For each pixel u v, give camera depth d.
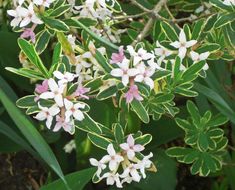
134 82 0.18
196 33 0.21
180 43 0.20
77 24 0.21
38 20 0.20
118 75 0.18
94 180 0.20
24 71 0.18
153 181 0.24
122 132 0.19
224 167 0.24
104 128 0.20
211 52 0.21
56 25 0.20
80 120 0.18
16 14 0.20
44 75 0.19
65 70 0.19
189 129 0.22
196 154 0.23
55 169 0.18
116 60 0.19
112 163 0.19
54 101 0.18
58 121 0.18
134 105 0.19
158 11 0.23
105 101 0.23
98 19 0.22
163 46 0.21
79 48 0.21
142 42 0.21
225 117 0.22
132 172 0.19
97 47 0.22
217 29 0.22
